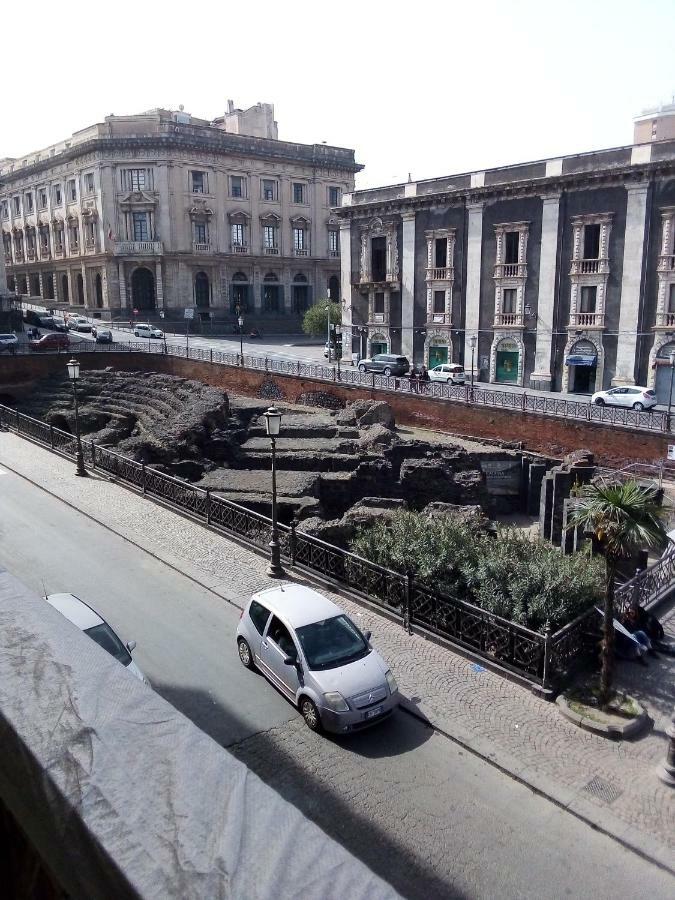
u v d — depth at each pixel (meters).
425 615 14.65
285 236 84.75
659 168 39.72
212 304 80.94
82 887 1.81
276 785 9.73
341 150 87.25
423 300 52.34
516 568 14.69
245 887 1.65
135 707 2.39
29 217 91.56
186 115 81.00
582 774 10.16
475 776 10.10
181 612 15.02
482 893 8.02
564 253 44.62
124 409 36.53
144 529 19.94
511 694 12.23
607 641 11.64
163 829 1.84
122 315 78.12
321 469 27.86
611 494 11.68
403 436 35.56
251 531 18.89
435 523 17.23
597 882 8.24
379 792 9.66
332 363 57.97
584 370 45.06
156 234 76.94
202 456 27.75
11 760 2.20
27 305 88.50
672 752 9.97
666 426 30.41
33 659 2.67
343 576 16.58
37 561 17.41
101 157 76.06
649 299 41.59
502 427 34.81
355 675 11.10
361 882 1.70
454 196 48.94
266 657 12.23
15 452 28.28
